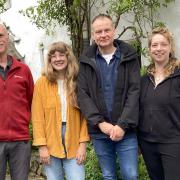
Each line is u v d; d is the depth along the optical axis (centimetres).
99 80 226
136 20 401
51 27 488
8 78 231
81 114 233
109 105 226
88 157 307
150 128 220
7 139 230
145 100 222
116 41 234
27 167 237
